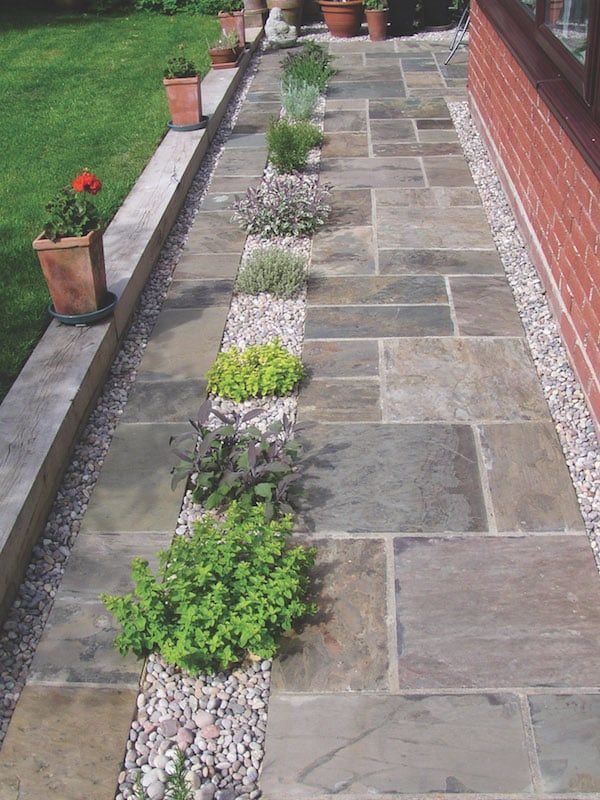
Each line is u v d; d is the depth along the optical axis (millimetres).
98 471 3594
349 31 11211
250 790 2357
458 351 4316
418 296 4848
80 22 12109
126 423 3879
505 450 3617
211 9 12398
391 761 2408
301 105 7867
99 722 2551
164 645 2650
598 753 2402
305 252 5453
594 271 3750
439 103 8289
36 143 7172
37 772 2402
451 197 6156
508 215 5828
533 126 5156
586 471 3482
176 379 4188
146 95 8469
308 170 6746
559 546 3117
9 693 2646
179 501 3396
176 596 2695
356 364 4246
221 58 9148
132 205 5648
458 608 2881
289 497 3373
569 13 4477
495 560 3062
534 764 2379
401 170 6668
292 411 3922
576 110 4082
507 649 2732
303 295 4926
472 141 7234
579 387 3990
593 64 3859
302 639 2797
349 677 2666
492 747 2430
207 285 5078
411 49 10477
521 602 2895
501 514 3273
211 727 2537
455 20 11805
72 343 4090
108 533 3258
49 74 9406
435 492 3393
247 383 3982
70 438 3635
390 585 2980
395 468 3531
